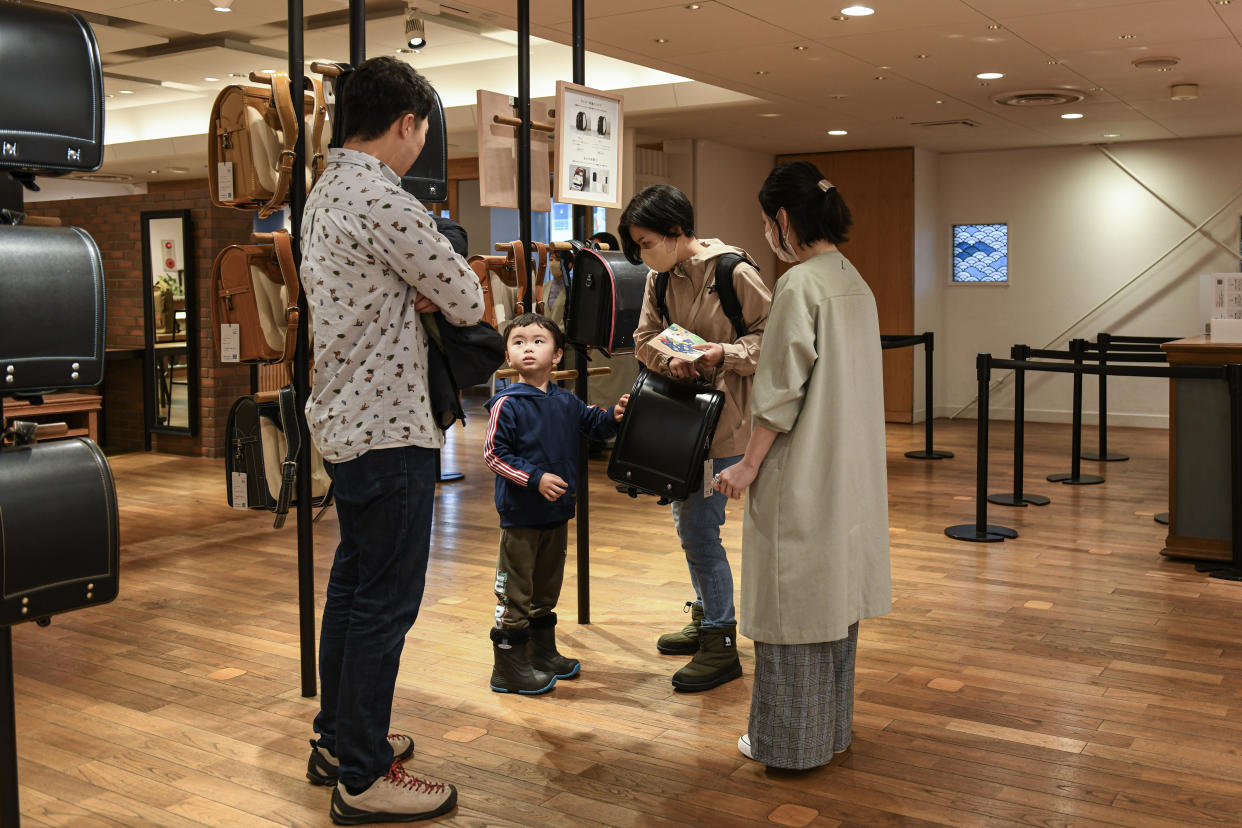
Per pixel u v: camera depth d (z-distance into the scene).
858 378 2.54
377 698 2.35
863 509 2.57
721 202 10.21
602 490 6.79
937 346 10.95
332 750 2.56
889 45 6.12
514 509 3.07
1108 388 10.17
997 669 3.38
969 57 6.42
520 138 3.61
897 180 10.34
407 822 2.38
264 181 2.84
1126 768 2.64
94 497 2.01
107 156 12.35
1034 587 4.39
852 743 2.80
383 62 2.26
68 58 1.96
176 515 6.04
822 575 2.47
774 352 2.42
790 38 5.95
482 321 2.37
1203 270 9.75
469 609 4.11
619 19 5.55
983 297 10.74
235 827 2.36
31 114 1.91
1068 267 10.33
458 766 2.67
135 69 9.57
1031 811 2.41
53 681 3.32
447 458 8.08
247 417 3.02
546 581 3.22
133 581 4.59
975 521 5.73
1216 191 9.63
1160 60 6.46
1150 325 10.03
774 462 2.48
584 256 3.52
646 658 3.50
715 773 2.62
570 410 3.15
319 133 2.88
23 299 1.87
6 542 1.87
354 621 2.33
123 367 8.73
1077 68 6.70
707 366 2.95
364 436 2.23
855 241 10.60
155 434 8.53
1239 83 7.15
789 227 2.53
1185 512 4.84
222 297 2.98
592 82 8.92
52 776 2.63
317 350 2.27
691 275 3.12
